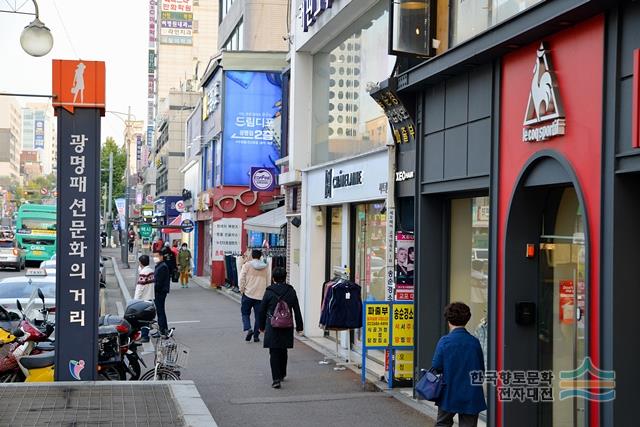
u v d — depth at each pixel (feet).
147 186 336.49
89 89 30.68
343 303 38.93
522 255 27.76
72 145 30.63
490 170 28.86
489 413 28.60
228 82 101.40
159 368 32.78
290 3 67.41
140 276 55.42
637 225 21.76
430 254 35.14
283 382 39.17
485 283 32.09
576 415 25.79
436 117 33.73
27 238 160.35
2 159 481.05
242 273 53.62
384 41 44.62
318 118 58.59
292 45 61.11
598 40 22.75
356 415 32.45
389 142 38.86
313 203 56.54
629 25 21.43
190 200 146.72
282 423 31.14
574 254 26.07
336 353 48.16
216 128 108.47
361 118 47.78
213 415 32.40
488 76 29.30
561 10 22.86
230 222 99.04
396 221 38.19
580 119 23.56
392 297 37.96
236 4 118.73
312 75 60.44
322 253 57.31
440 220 35.32
